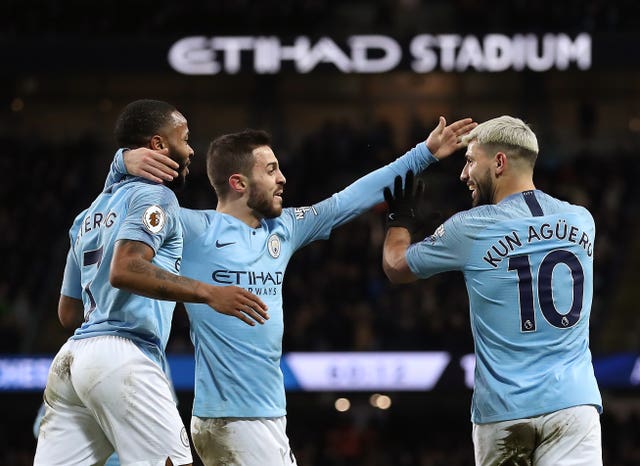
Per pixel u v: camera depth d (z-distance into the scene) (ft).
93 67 251.39
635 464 189.16
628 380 182.39
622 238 234.17
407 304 198.80
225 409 53.83
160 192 48.98
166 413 48.11
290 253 58.34
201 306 54.39
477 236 52.26
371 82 288.30
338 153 257.75
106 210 50.16
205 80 291.17
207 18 256.32
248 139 56.44
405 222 58.65
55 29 263.08
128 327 48.88
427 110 286.87
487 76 285.64
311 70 249.55
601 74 284.41
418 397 214.90
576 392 49.93
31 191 250.37
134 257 46.47
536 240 51.70
